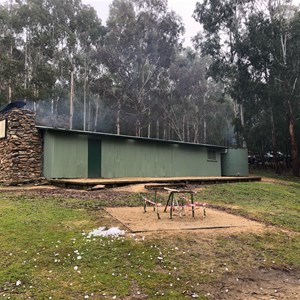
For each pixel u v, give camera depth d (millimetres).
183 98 37250
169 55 33031
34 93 26922
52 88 30688
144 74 33562
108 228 5594
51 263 4180
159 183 13062
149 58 33219
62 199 8695
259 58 24531
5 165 13844
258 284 3994
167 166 17844
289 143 27203
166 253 4613
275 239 5645
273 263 4676
